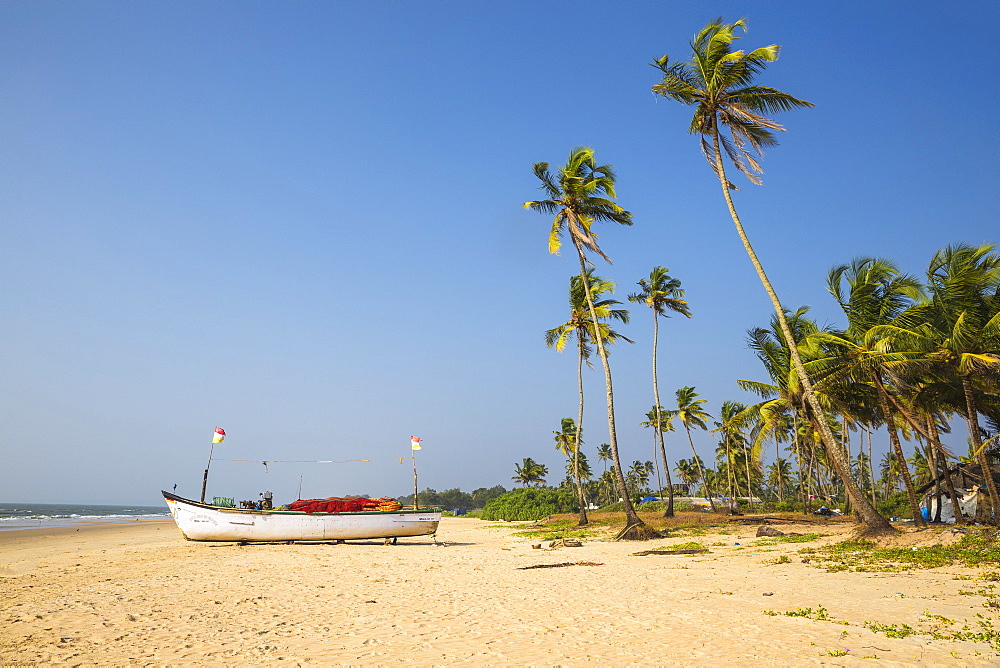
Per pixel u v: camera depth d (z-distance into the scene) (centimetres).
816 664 630
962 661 630
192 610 1034
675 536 2864
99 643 792
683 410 5309
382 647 762
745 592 1130
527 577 1465
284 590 1270
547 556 2091
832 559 1609
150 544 3027
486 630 855
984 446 1984
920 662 629
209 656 724
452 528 5044
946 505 2845
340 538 2686
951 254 2153
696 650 705
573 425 7350
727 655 677
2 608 1057
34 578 1536
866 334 2203
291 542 2659
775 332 2577
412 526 2745
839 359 2312
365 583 1380
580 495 3966
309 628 883
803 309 2609
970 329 1986
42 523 6938
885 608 929
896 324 2222
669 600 1068
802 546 2003
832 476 5416
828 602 995
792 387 2406
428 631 854
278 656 722
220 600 1140
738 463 7050
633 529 2688
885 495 6794
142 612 1015
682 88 2344
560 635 810
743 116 2230
